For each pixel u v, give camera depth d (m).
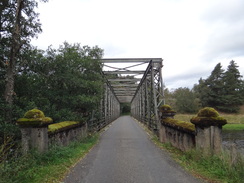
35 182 3.34
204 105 54.31
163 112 8.22
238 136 18.56
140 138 10.05
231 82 52.84
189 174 3.82
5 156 3.76
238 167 3.41
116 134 12.12
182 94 52.62
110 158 5.50
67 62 8.47
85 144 7.47
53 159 4.59
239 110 51.53
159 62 12.14
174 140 6.66
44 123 4.41
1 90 6.23
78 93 8.88
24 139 4.34
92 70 10.34
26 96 7.49
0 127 4.82
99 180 3.62
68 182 3.50
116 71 17.05
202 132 4.23
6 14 6.33
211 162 3.93
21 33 6.68
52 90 8.53
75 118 8.30
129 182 3.51
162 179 3.62
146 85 16.88
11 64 5.74
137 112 30.95
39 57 7.54
